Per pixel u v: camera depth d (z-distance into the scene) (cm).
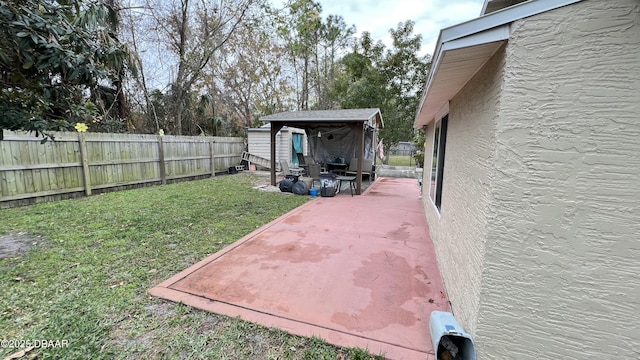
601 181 137
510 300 161
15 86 244
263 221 517
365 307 249
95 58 266
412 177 1253
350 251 379
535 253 153
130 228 455
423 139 1336
